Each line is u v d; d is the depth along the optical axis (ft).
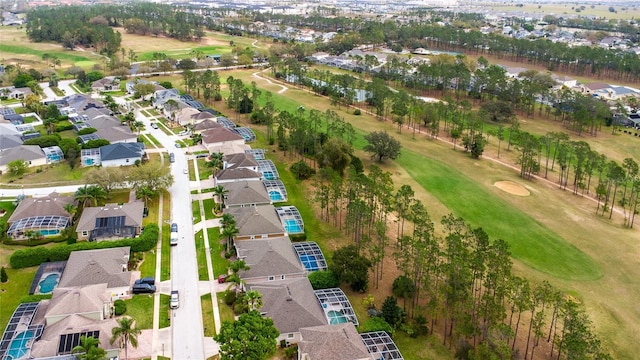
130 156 538.47
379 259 350.84
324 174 497.87
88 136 594.24
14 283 337.11
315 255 373.61
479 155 624.18
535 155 604.08
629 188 550.77
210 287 342.64
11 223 400.88
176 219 431.02
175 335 295.69
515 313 332.39
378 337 292.40
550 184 552.82
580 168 534.37
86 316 287.48
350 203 408.67
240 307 314.14
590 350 262.88
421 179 544.21
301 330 282.56
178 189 488.44
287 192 492.54
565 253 410.52
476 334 295.28
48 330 278.05
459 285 306.14
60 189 479.82
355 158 542.98
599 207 499.92
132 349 281.54
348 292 344.69
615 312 338.95
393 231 431.02
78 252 353.51
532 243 423.64
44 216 403.95
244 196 448.24
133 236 392.47
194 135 629.10
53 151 549.95
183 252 382.83
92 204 441.68
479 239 336.29
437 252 320.09
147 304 321.73
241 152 557.33
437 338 306.35
